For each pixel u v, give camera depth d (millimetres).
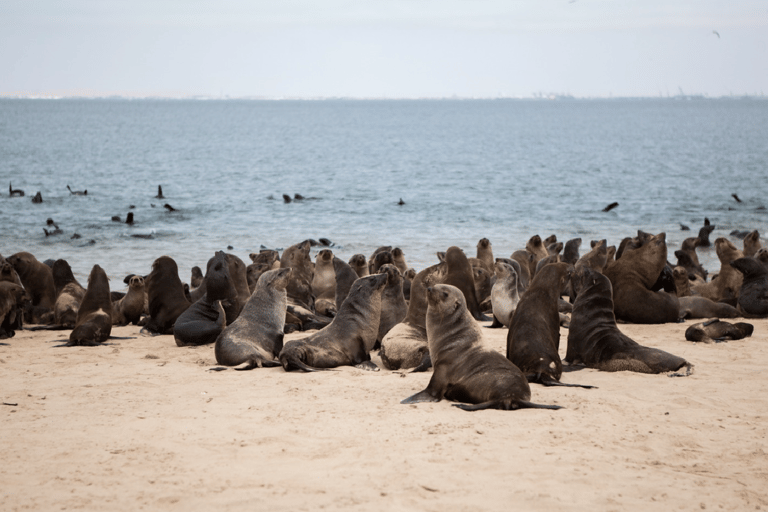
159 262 15438
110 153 98625
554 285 10523
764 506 5754
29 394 9445
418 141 137625
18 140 124938
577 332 11281
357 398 9102
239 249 32219
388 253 16797
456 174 73625
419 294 11758
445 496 5863
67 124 196625
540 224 40438
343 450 7000
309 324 15188
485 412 8320
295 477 6305
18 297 14953
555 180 66688
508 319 14867
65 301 16578
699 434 7590
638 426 7828
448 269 15836
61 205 46875
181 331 13492
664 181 64688
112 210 45031
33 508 5711
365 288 11750
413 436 7414
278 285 12266
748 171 72875
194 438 7449
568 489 6023
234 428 7789
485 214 44719
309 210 46656
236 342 11531
